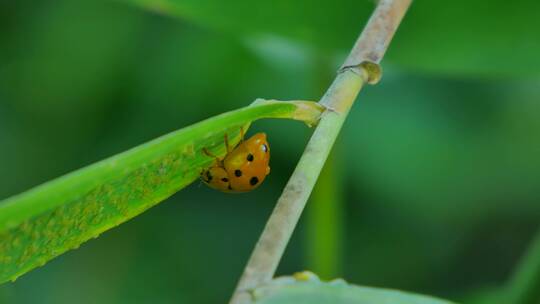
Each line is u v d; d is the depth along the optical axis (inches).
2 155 11.9
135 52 12.1
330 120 7.0
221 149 6.9
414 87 12.1
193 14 8.6
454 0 8.2
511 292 8.8
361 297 6.6
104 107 12.1
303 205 6.8
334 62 9.4
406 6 7.3
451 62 8.4
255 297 6.6
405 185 11.8
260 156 7.6
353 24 8.5
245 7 8.5
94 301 12.0
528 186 12.1
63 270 12.1
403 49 8.4
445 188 11.9
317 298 6.6
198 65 11.7
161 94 11.9
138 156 6.6
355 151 11.9
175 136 6.7
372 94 12.0
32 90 12.1
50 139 12.1
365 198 12.0
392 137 11.9
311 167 6.9
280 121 11.7
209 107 11.8
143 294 12.1
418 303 6.5
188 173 6.9
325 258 9.4
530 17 8.2
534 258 8.7
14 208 6.5
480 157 12.0
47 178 12.0
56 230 6.7
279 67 9.9
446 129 12.0
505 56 8.4
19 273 6.7
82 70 12.1
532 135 12.1
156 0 8.6
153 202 6.8
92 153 12.1
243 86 11.6
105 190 6.7
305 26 8.6
